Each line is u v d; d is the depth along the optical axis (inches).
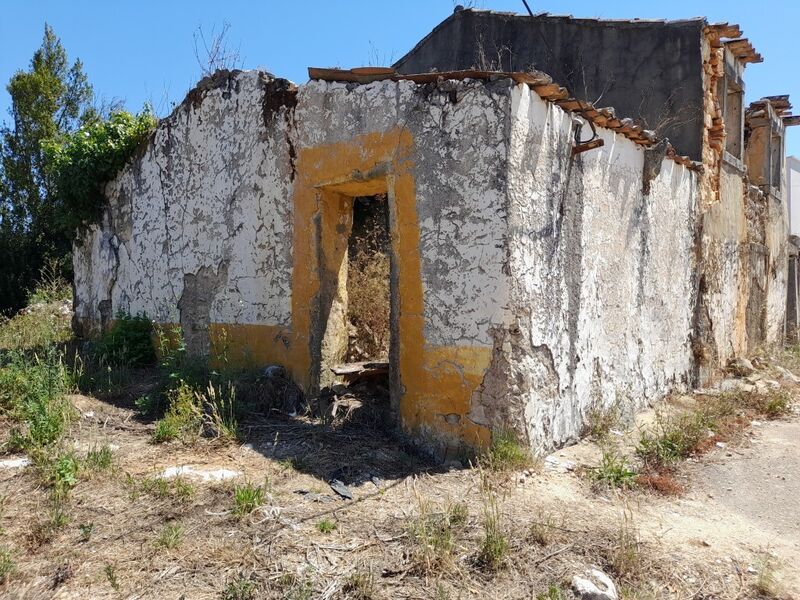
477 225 198.1
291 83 261.0
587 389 242.7
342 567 132.0
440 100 206.8
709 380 366.6
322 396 245.0
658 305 309.0
